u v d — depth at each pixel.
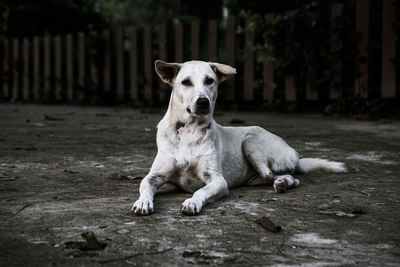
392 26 8.66
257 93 10.77
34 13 16.08
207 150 3.66
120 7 22.56
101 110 11.73
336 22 9.26
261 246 2.39
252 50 10.49
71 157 5.11
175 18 17.62
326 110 9.77
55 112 11.00
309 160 4.58
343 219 2.89
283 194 3.62
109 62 13.18
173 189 3.91
